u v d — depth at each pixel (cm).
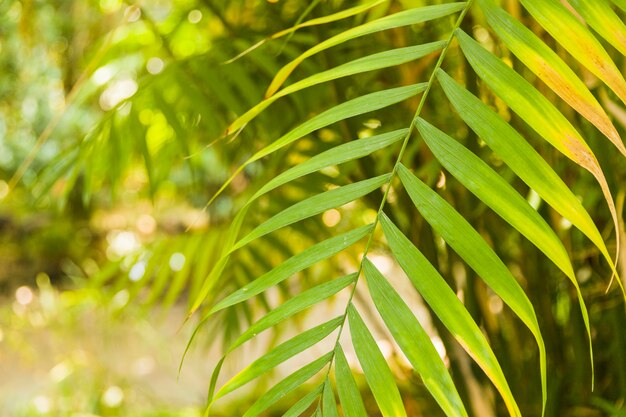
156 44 282
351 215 292
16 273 825
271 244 248
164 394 475
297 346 114
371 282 113
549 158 198
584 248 226
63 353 407
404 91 119
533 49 117
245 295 115
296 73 227
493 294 266
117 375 400
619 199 173
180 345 555
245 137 249
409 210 215
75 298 389
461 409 108
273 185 116
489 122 115
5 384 473
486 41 233
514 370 237
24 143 720
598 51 118
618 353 205
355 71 120
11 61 540
